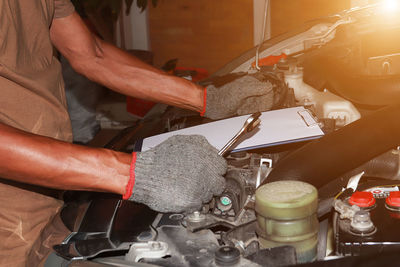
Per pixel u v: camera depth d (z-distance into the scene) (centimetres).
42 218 109
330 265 59
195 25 393
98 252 76
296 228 67
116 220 85
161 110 137
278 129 96
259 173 89
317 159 88
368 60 149
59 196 116
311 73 142
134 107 283
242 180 88
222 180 84
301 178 85
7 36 103
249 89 122
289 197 68
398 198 76
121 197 94
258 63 146
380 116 97
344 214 75
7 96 104
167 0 392
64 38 127
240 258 69
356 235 71
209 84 136
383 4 154
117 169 84
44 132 112
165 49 404
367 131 93
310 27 162
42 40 117
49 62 120
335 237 73
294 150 98
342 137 92
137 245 75
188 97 126
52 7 120
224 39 390
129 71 129
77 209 91
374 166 98
